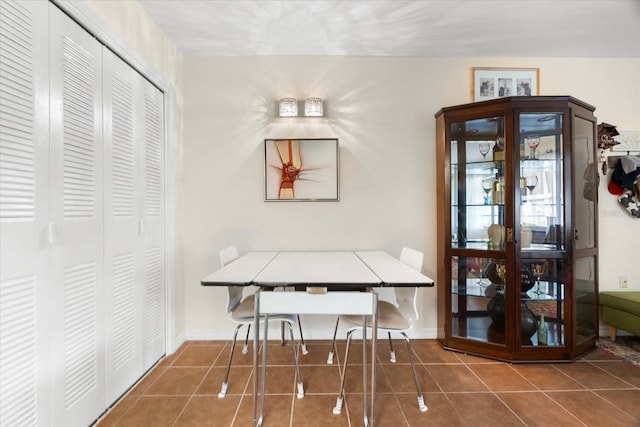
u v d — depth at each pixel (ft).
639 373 6.53
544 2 6.29
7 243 3.60
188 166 8.34
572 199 6.95
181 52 8.16
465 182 7.82
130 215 6.04
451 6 6.40
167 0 6.11
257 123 8.39
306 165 8.36
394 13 6.61
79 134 4.71
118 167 5.65
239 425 5.00
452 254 7.68
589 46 8.00
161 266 7.29
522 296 7.04
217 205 8.35
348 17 6.74
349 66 8.43
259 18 6.74
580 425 4.95
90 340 4.94
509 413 5.25
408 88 8.46
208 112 8.36
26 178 3.84
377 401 5.60
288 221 8.40
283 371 6.67
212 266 8.36
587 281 7.54
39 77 4.02
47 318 4.13
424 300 8.44
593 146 7.57
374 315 4.76
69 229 4.50
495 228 7.38
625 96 8.50
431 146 8.48
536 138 7.14
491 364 6.93
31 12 3.89
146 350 6.60
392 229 8.46
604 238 8.57
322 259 6.95
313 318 8.35
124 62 5.84
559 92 8.49
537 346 6.96
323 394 5.82
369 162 8.45
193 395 5.81
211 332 8.32
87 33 4.89
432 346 7.92
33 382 3.92
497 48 8.08
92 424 4.97
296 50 8.14
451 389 5.96
